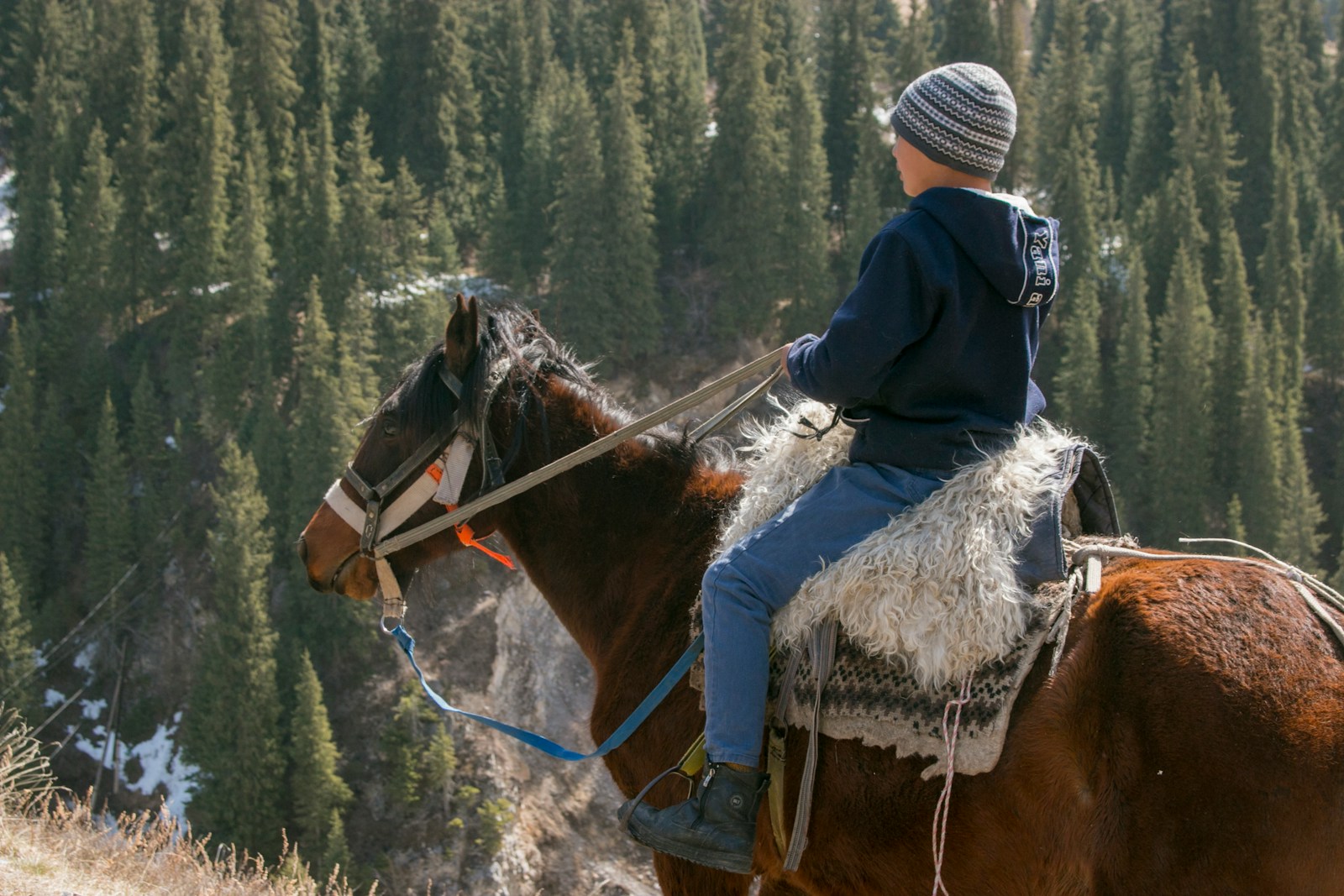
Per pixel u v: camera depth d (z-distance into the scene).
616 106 49.81
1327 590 2.66
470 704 37.62
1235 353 48.25
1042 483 2.82
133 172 53.41
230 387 46.75
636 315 48.66
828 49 66.00
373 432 3.70
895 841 2.73
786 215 51.69
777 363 3.04
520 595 40.00
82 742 40.59
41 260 55.50
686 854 2.90
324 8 63.91
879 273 2.74
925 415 2.86
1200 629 2.49
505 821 33.56
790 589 2.92
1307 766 2.31
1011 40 60.28
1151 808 2.42
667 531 3.53
